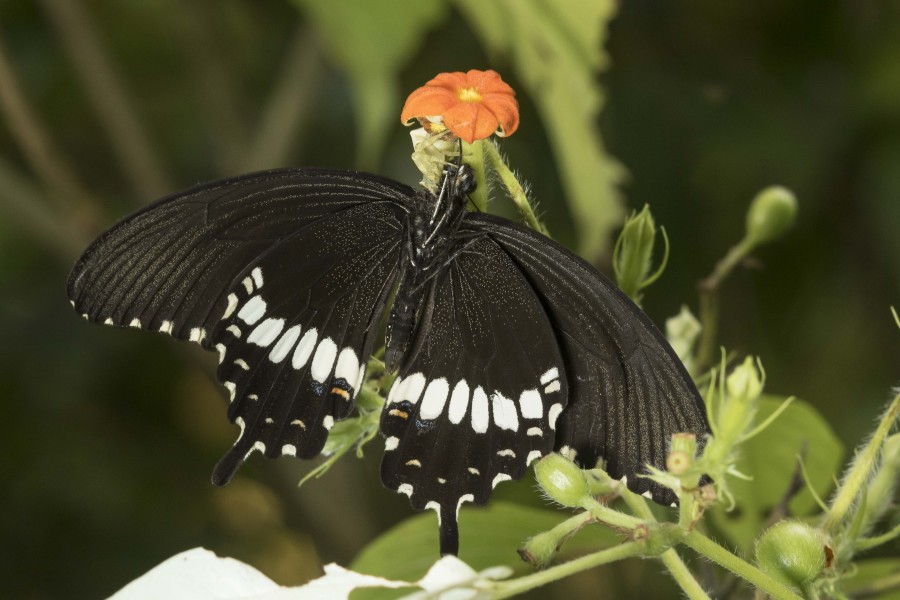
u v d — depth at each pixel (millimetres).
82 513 980
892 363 893
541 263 670
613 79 858
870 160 863
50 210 815
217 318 673
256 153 828
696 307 885
